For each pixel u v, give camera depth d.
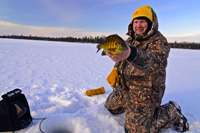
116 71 2.03
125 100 2.07
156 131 1.75
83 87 3.59
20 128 1.77
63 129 1.95
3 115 1.68
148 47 1.69
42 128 1.87
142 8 1.78
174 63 8.98
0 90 3.12
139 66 1.30
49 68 5.72
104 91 3.23
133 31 2.04
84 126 1.86
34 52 11.12
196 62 9.64
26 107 1.96
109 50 1.13
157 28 1.77
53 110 2.39
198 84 4.19
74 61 7.89
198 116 2.30
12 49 12.61
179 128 1.93
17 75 4.41
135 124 1.72
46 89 3.32
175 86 3.95
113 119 2.10
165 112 1.85
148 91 1.71
